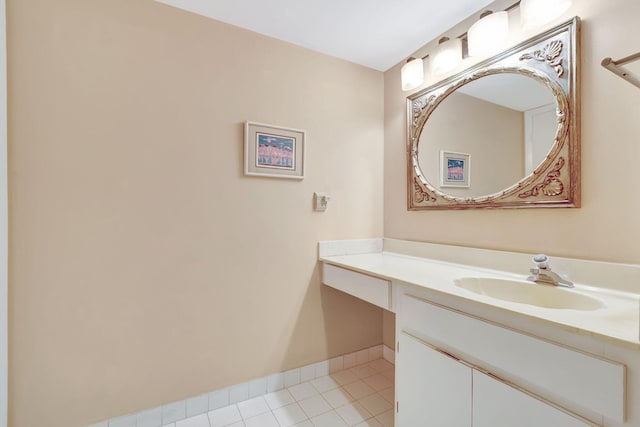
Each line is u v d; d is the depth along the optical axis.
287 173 1.68
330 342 1.87
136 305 1.34
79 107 1.23
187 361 1.45
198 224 1.47
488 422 0.92
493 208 1.39
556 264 1.15
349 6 1.41
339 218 1.88
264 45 1.63
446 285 1.12
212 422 1.42
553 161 1.17
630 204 0.99
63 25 1.20
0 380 1.08
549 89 1.17
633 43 0.97
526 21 1.18
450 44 1.51
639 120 0.96
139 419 1.35
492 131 1.39
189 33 1.44
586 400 0.71
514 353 0.86
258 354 1.63
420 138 1.76
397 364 1.29
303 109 1.74
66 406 1.23
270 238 1.66
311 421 1.43
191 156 1.44
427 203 1.71
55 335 1.20
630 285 0.97
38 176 1.17
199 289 1.48
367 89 1.99
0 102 1.06
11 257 1.13
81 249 1.24
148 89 1.35
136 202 1.33
